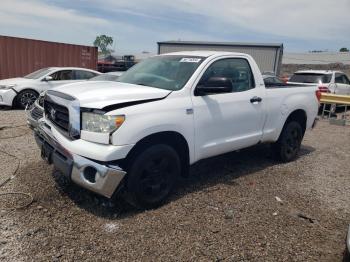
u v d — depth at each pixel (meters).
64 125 3.85
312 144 8.03
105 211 3.81
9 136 6.82
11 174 4.67
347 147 7.86
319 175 5.58
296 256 3.18
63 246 3.11
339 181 5.34
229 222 3.74
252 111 5.05
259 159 6.29
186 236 3.41
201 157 4.43
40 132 4.39
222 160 6.10
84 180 3.55
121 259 2.99
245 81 5.10
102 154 3.44
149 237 3.35
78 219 3.60
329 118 12.26
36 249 3.03
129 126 3.56
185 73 4.42
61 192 4.17
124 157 3.55
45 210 3.72
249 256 3.14
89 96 3.71
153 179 3.93
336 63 63.66
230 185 4.86
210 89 4.30
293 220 3.88
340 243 3.46
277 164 6.06
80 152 3.53
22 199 3.93
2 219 3.47
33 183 4.39
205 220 3.75
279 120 5.66
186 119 4.09
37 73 12.10
